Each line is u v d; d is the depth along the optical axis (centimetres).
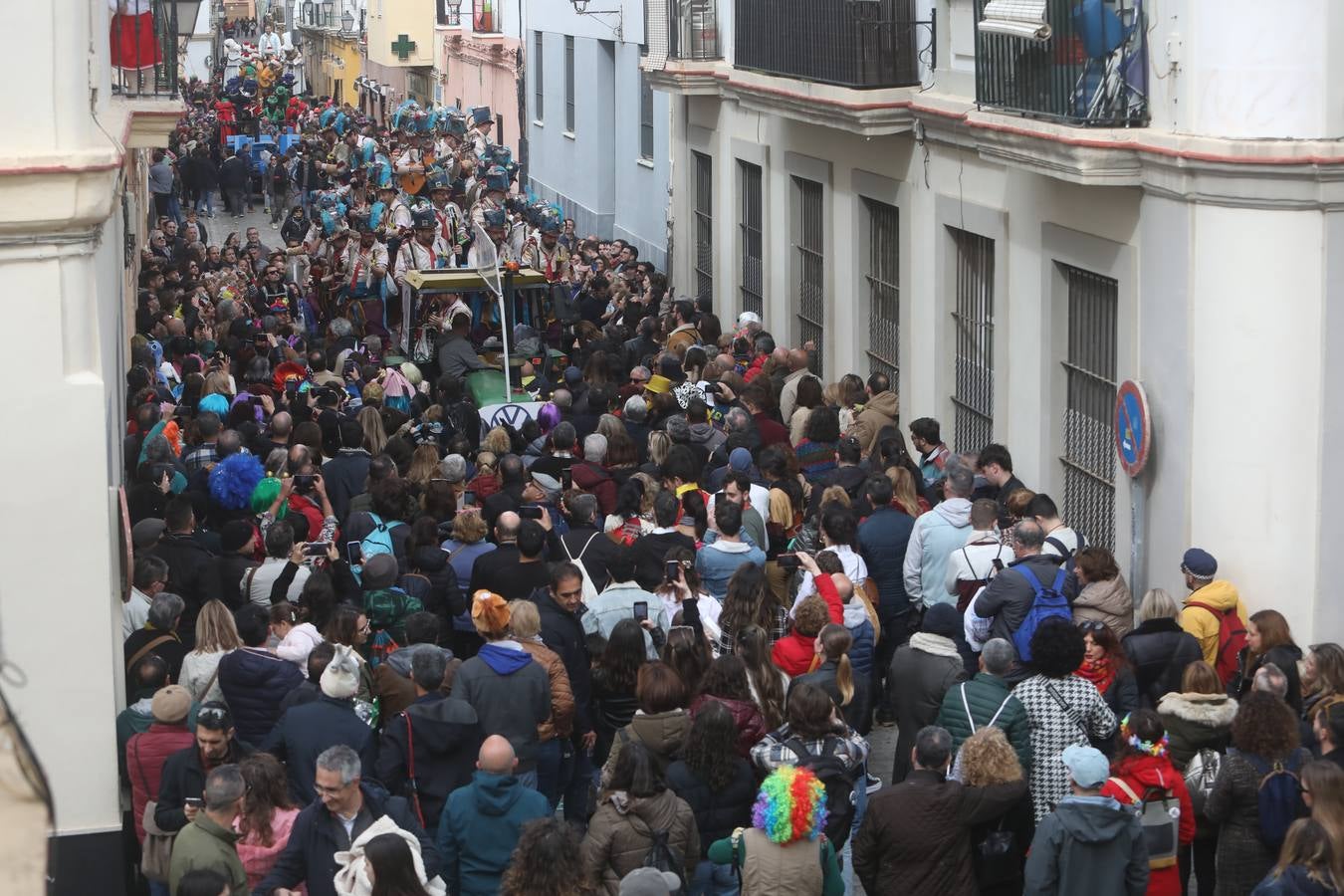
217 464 1881
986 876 1115
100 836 1193
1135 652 1316
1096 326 1891
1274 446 1559
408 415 2389
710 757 1112
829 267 2750
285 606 1333
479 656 1241
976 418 2275
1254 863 1141
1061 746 1189
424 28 7538
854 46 2325
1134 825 1054
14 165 1102
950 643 1299
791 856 1029
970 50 2155
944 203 2261
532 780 1248
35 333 1147
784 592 1525
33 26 1126
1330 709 1140
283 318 3188
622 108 4284
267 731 1242
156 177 4822
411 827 1055
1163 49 1639
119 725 1203
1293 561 1566
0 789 657
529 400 2598
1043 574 1404
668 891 935
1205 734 1209
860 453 1928
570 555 1582
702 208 3581
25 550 1165
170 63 2092
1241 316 1559
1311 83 1511
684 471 1700
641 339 2792
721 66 3194
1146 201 1692
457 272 2983
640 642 1327
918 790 1082
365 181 4806
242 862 1045
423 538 1545
